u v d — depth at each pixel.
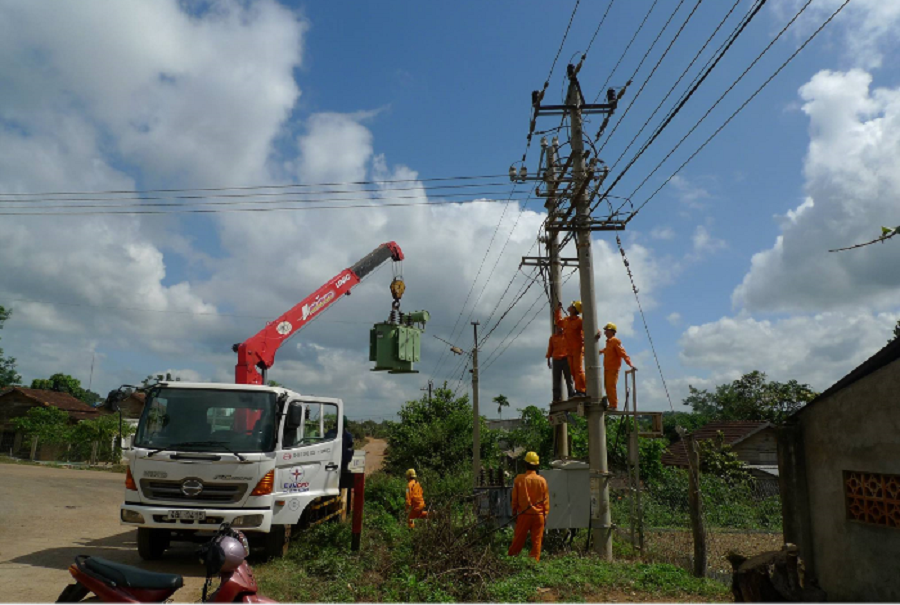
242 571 5.22
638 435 13.41
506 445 33.03
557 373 16.19
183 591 8.14
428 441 34.22
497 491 14.23
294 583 8.37
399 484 21.64
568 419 15.62
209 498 9.38
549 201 16.92
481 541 10.52
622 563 10.67
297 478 10.29
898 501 6.13
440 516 10.15
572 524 12.98
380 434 112.75
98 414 47.59
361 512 10.95
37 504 16.28
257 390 10.19
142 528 9.71
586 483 13.20
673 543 14.92
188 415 9.91
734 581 6.72
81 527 13.33
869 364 6.52
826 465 7.13
